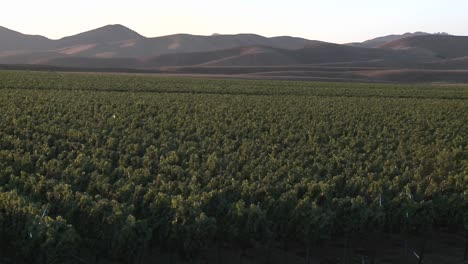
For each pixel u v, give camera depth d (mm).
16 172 20594
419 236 18875
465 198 17828
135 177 19422
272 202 16594
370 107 47031
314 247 17734
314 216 15812
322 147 28062
